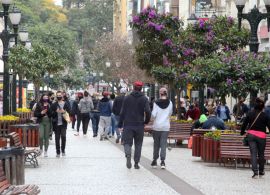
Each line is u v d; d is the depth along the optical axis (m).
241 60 24.42
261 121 19.72
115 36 107.88
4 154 15.26
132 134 21.23
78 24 168.38
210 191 16.50
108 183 17.66
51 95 32.97
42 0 169.00
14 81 38.94
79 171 20.47
